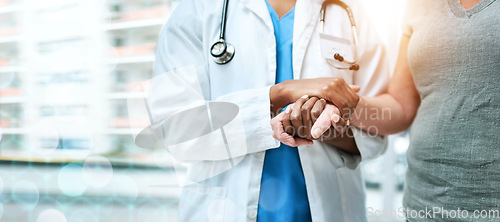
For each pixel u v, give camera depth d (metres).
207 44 0.82
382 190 2.53
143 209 4.06
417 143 0.79
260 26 0.81
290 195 0.76
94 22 7.16
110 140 6.92
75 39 7.43
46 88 7.92
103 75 7.14
